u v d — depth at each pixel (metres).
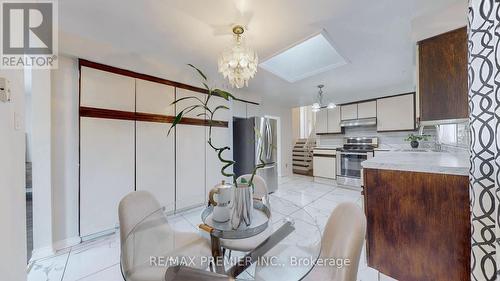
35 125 1.94
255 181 2.07
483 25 0.90
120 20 1.77
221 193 1.31
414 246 1.37
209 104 3.40
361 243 0.81
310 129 6.84
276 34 1.96
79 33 1.99
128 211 1.31
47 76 1.97
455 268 1.20
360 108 4.54
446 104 1.51
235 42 1.92
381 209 1.52
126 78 2.47
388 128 4.07
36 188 1.93
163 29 1.91
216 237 1.21
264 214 1.50
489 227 0.92
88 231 2.18
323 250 1.08
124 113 2.45
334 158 4.72
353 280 0.79
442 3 1.49
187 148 3.10
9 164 1.01
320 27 1.84
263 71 2.94
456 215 1.20
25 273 1.15
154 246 1.26
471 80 0.96
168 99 2.88
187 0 1.50
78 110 2.15
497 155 0.79
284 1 1.50
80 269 1.75
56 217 2.03
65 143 2.09
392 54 2.42
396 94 3.98
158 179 2.76
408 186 1.39
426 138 3.71
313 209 3.17
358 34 1.97
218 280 0.95
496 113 0.81
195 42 2.15
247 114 4.21
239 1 1.50
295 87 3.86
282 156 5.85
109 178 2.33
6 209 0.98
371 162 1.57
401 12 1.62
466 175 1.16
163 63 2.72
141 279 1.04
